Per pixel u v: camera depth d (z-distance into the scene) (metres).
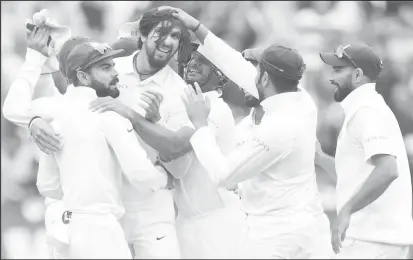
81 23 50.31
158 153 25.02
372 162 24.53
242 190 24.73
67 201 23.34
